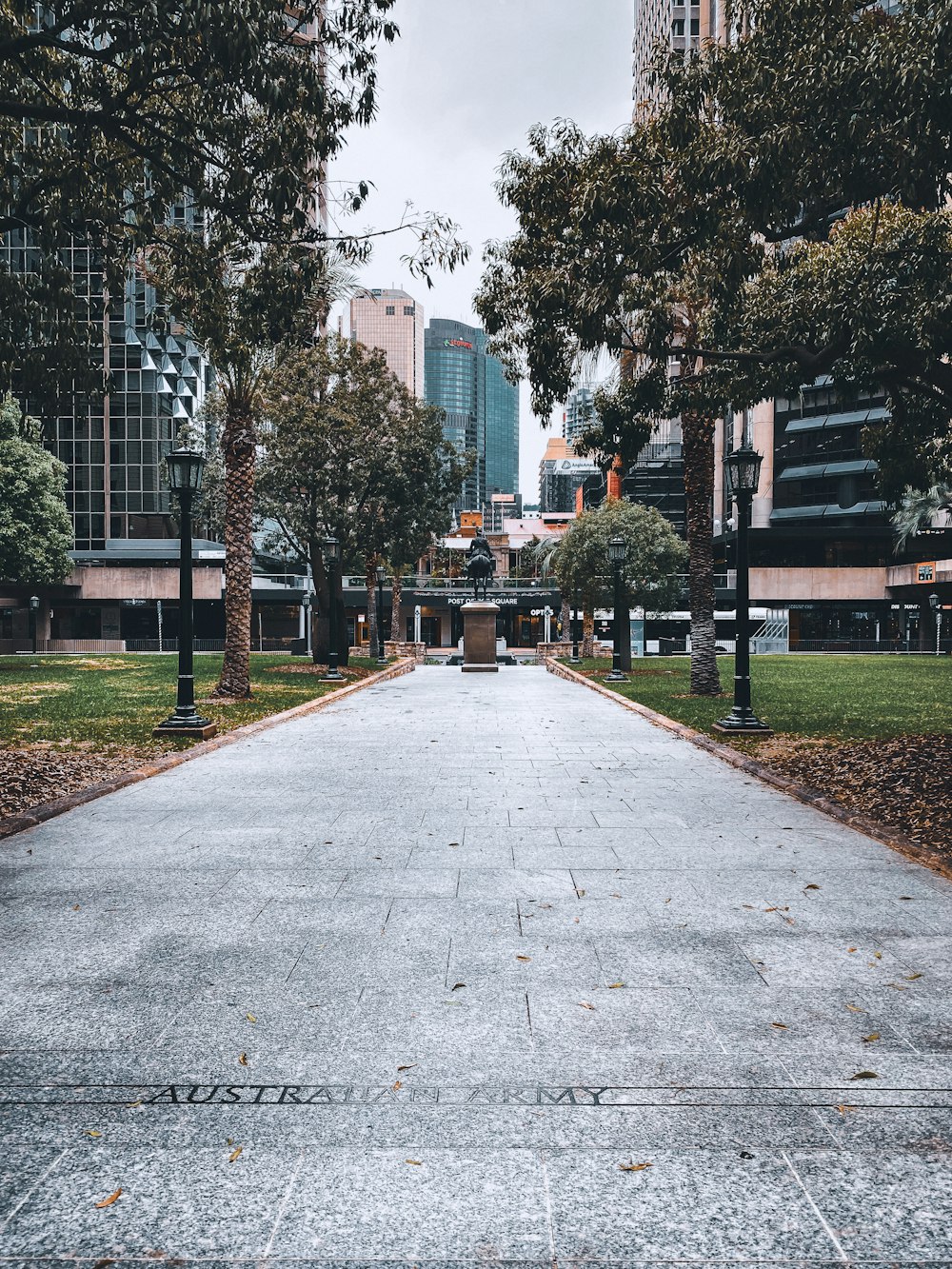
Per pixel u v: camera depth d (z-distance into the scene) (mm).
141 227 9406
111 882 5582
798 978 4082
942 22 6398
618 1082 3162
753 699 18938
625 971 4172
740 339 11203
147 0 6852
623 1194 2537
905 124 6852
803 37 7848
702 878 5695
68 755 10430
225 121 8180
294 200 8289
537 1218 2432
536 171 9867
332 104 8297
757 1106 3006
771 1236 2357
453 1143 2789
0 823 6934
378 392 29922
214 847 6469
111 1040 3488
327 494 29688
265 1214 2447
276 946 4496
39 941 4566
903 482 13047
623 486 85188
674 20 66188
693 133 8383
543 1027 3594
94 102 8992
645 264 8711
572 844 6559
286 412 28438
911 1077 3195
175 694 19766
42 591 52688
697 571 20391
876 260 7992
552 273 9453
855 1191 2549
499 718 15945
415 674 34062
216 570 53344
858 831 6980
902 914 4977
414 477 30594
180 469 12594
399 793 8555
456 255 8844
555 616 66375
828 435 60531
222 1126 2887
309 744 12242
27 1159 2711
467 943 4535
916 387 9672
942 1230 2379
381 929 4746
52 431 10109
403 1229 2383
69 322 9070
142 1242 2334
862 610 57906
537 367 10000
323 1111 2977
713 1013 3721
